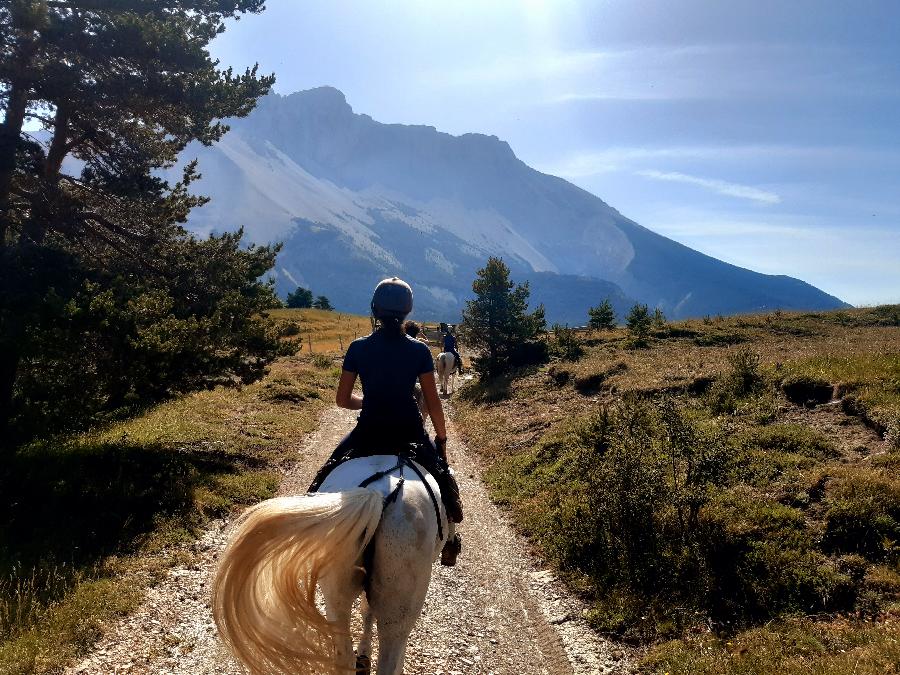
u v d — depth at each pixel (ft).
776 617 20.12
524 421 53.98
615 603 22.71
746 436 33.76
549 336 92.17
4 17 45.42
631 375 58.18
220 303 47.80
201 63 49.88
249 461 42.91
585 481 33.22
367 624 13.55
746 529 24.29
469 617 22.76
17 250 48.26
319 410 64.44
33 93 49.11
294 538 10.46
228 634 10.49
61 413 40.09
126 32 46.26
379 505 11.30
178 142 59.11
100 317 39.52
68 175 54.65
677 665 18.07
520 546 29.55
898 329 79.15
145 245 55.21
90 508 30.86
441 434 15.05
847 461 29.43
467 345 85.61
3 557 25.32
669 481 28.40
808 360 48.91
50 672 17.38
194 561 26.08
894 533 22.49
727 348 71.05
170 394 44.39
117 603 21.26
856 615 19.29
